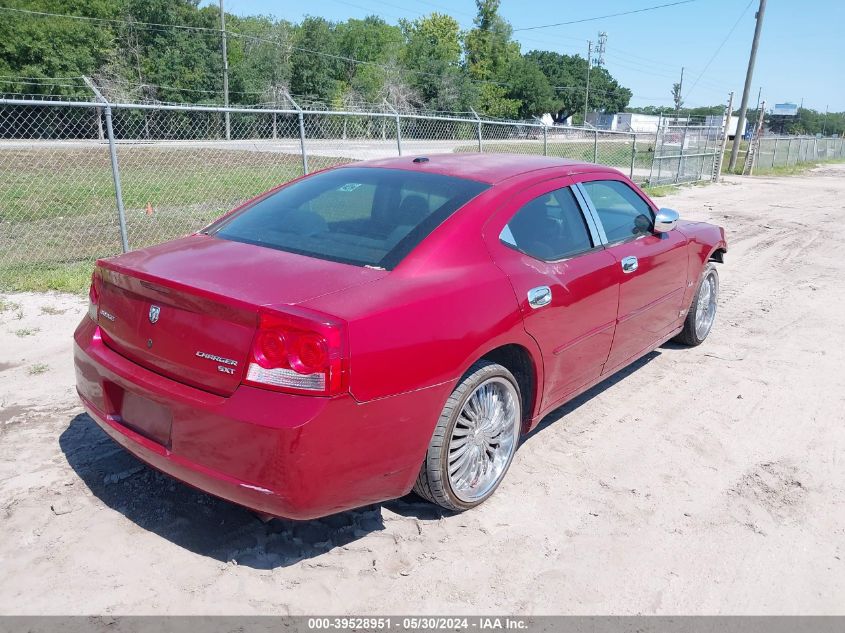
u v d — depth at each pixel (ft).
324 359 8.00
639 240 14.69
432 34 281.13
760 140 104.01
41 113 117.60
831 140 155.43
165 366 8.92
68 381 15.02
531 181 12.13
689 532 10.57
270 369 8.04
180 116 121.70
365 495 9.00
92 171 60.90
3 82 118.93
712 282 19.26
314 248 10.25
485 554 9.78
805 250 36.06
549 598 8.96
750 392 16.25
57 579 8.79
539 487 11.66
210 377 8.47
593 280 12.49
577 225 12.84
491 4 263.29
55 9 135.44
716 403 15.56
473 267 10.27
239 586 8.84
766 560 9.98
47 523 9.92
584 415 14.67
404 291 9.18
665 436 13.80
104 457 11.79
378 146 76.28
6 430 12.67
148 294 9.04
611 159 90.07
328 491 8.41
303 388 8.02
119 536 9.70
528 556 9.79
